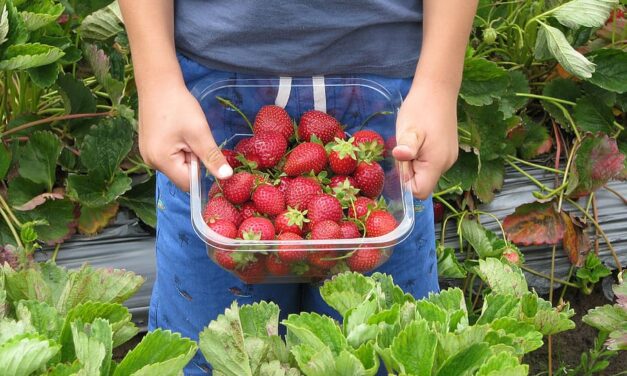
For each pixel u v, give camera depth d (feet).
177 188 2.61
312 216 2.30
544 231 3.92
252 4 2.36
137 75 2.43
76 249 3.74
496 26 4.55
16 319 2.06
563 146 4.32
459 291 2.09
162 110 2.38
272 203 2.34
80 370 1.69
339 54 2.48
